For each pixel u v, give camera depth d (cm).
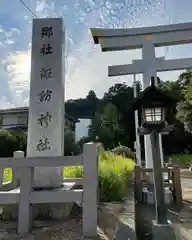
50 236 316
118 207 457
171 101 270
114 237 310
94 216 323
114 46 593
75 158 338
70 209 437
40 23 487
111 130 2878
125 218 385
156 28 584
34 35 484
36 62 472
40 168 432
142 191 546
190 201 589
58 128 448
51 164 338
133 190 597
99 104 3525
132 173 766
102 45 596
